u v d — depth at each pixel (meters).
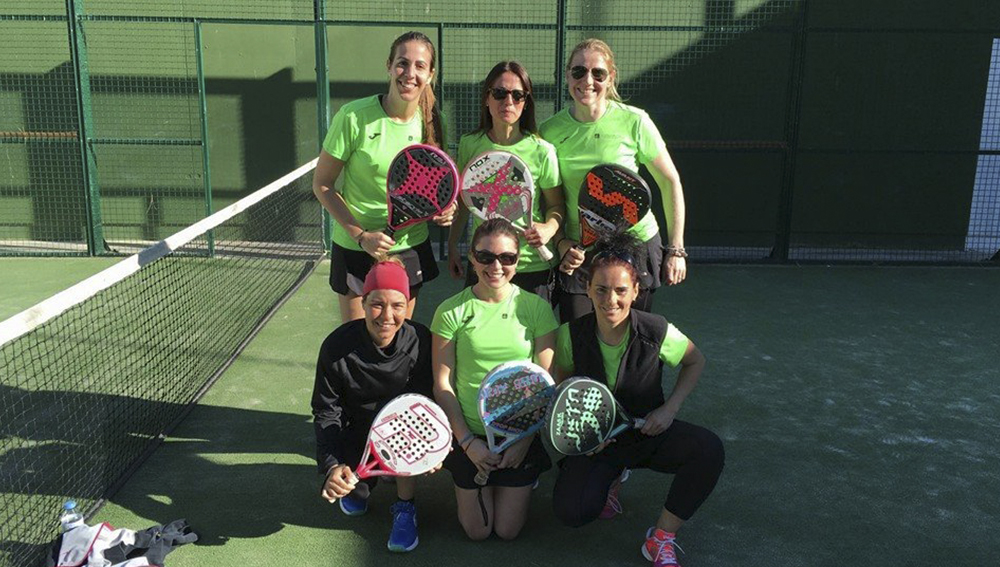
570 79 3.76
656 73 8.77
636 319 3.25
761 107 8.84
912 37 8.65
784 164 8.43
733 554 3.43
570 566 3.33
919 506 3.83
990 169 8.90
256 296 7.00
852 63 8.70
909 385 5.27
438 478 4.05
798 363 5.65
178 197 9.05
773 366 5.59
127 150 8.91
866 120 8.84
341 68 8.75
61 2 8.62
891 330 6.40
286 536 3.52
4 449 4.19
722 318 6.67
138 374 5.23
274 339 5.97
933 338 6.21
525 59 8.77
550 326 3.46
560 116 3.93
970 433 4.59
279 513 3.70
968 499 3.90
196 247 8.70
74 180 8.96
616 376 3.28
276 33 8.70
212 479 3.98
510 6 8.65
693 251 9.05
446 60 8.74
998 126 8.83
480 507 3.41
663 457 3.27
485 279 3.35
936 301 7.23
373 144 3.82
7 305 6.90
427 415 3.19
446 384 3.42
